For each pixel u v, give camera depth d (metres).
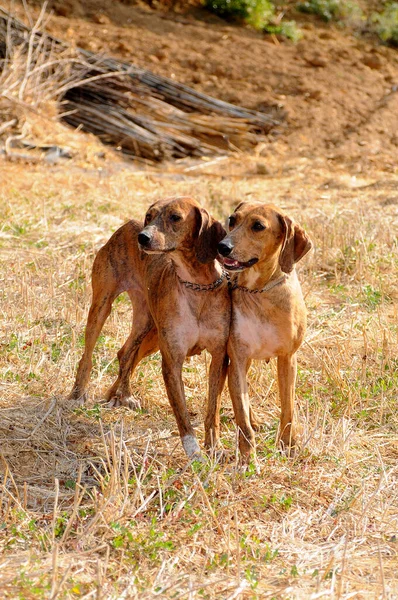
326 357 11.29
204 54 29.97
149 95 25.95
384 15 35.56
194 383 10.88
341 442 9.28
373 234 16.09
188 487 8.35
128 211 18.00
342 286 14.08
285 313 8.92
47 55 25.52
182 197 9.03
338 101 28.80
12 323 12.20
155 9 32.66
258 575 7.11
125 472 8.00
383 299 13.52
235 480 8.49
